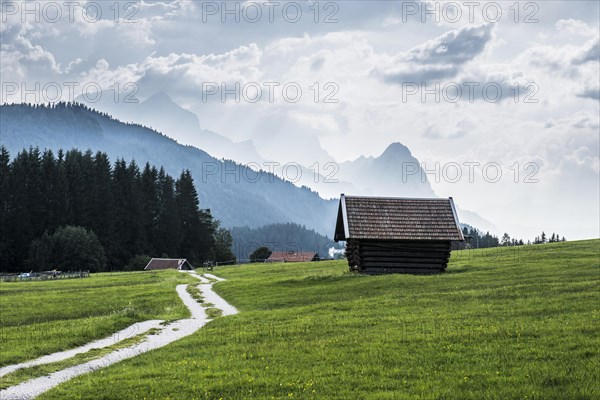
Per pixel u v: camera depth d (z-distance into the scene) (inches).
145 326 2138.3
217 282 4347.9
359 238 3526.1
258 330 1806.1
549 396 1019.3
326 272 4416.8
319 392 1114.1
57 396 1163.9
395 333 1604.3
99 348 1706.4
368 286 2942.9
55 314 2714.1
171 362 1422.2
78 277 6589.6
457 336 1517.0
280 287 3324.3
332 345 1504.7
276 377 1221.7
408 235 3585.1
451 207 3774.6
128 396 1137.4
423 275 3309.5
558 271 3115.2
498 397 1026.1
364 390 1123.3
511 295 2235.5
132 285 4542.3
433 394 1061.8
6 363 1486.2
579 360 1233.4
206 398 1107.3
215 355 1473.9
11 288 4680.1
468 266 3846.0
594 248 4653.1
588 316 1692.9
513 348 1376.7
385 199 3806.6
